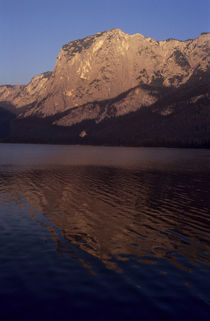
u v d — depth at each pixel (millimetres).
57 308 10000
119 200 27672
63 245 15742
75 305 10180
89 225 19516
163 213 23031
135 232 18219
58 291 11016
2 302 10273
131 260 13953
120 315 9703
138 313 9820
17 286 11312
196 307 10195
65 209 23781
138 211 23578
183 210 24094
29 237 16953
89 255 14453
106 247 15578
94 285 11508
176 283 11797
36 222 20000
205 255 14742
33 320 9367
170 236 17578
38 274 12305
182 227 19406
